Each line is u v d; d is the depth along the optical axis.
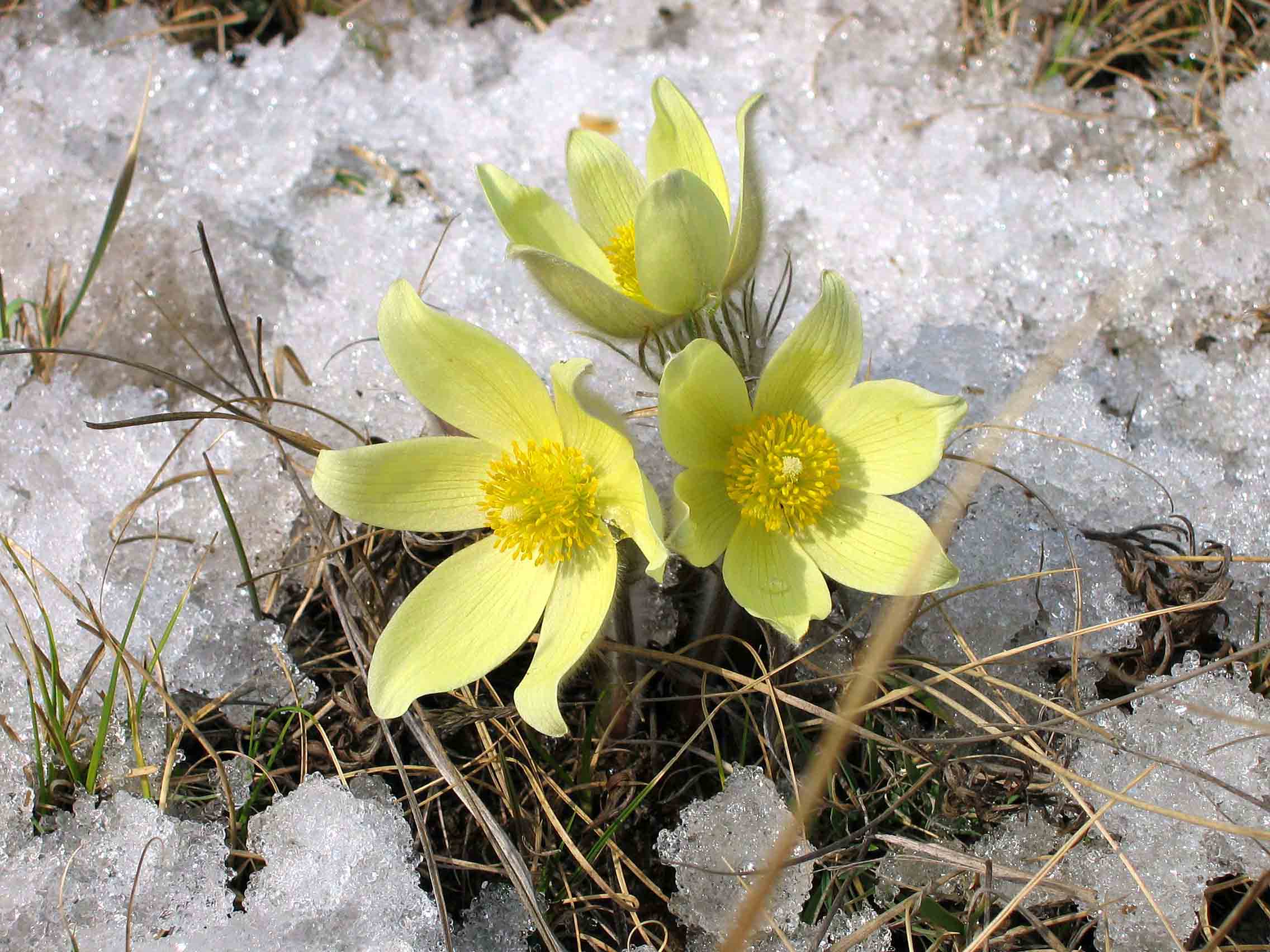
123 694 0.32
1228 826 0.28
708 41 0.43
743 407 0.29
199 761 0.31
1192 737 0.30
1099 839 0.30
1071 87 0.42
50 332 0.36
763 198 0.30
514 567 0.30
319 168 0.41
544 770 0.32
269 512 0.34
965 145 0.40
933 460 0.28
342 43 0.43
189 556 0.34
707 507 0.29
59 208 0.39
